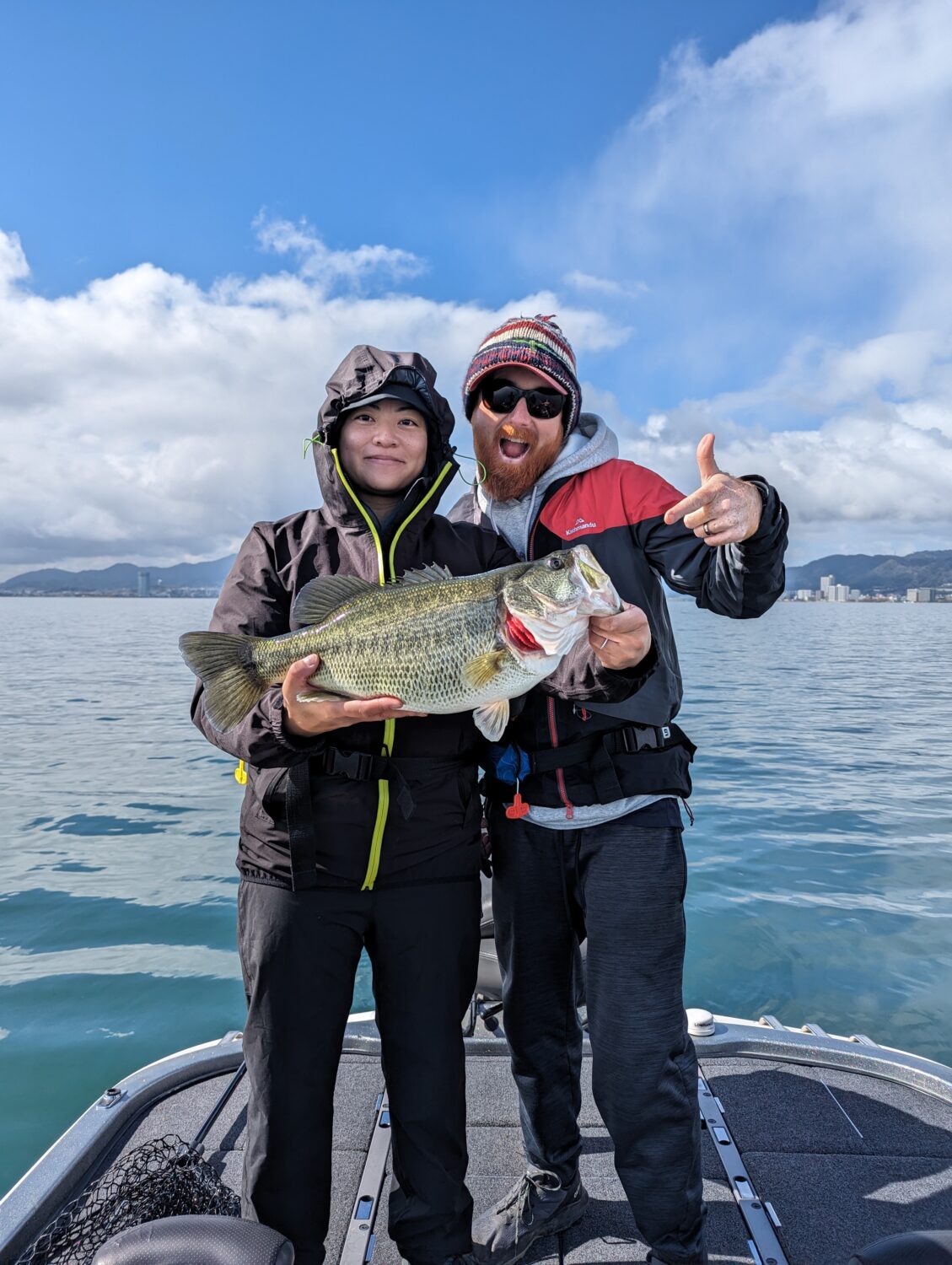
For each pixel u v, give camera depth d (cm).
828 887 679
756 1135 297
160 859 760
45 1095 410
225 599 250
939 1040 461
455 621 224
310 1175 211
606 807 235
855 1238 248
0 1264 225
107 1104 304
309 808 215
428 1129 217
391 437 242
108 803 959
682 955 234
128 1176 232
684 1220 223
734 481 217
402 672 224
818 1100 319
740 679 2292
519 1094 261
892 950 567
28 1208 244
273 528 255
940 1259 142
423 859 225
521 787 247
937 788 1001
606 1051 227
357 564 245
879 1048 346
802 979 527
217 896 668
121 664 2922
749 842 789
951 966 544
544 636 214
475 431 282
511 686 223
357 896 220
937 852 762
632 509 257
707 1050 350
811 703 1764
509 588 220
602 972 230
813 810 900
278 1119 211
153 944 581
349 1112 312
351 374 240
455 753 234
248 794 231
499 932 258
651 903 229
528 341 266
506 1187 276
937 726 1454
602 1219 260
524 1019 251
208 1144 289
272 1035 214
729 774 1076
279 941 216
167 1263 158
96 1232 215
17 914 632
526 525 278
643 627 213
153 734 1425
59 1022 478
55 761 1198
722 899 654
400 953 223
